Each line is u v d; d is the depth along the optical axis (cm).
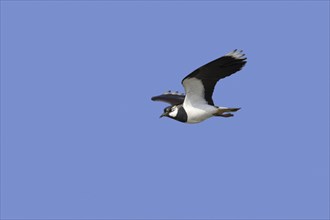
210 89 1822
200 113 1848
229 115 1864
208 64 1750
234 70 1773
